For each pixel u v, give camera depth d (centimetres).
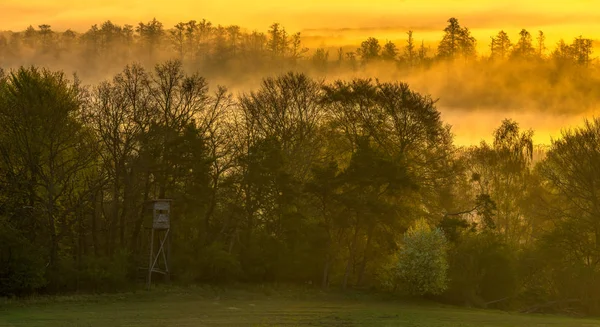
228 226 9781
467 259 9562
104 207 9769
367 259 9900
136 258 9044
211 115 9919
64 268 8156
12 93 8744
